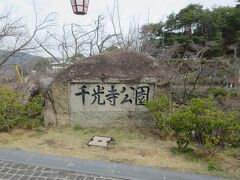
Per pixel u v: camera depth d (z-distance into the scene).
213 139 4.64
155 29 20.50
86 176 4.03
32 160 4.53
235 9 29.94
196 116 4.77
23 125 6.34
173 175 4.15
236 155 5.13
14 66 13.57
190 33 28.89
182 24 29.19
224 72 16.75
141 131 6.36
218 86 16.28
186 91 11.78
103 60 6.53
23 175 3.98
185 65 14.28
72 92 6.50
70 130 6.30
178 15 29.30
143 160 4.66
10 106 6.09
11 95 6.34
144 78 6.46
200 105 4.91
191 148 5.24
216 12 30.69
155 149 5.20
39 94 7.47
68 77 6.45
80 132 6.18
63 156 4.75
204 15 28.64
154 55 15.01
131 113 6.56
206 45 22.08
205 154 4.91
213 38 28.28
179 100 10.86
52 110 6.58
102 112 6.54
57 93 6.51
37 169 4.20
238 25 29.52
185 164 4.56
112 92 6.50
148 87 6.52
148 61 6.58
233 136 4.66
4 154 4.76
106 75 6.41
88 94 6.51
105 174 4.10
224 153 5.21
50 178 3.90
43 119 6.71
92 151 5.03
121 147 5.27
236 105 10.37
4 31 11.97
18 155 4.73
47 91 6.56
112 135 6.03
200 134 4.94
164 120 5.46
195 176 4.15
